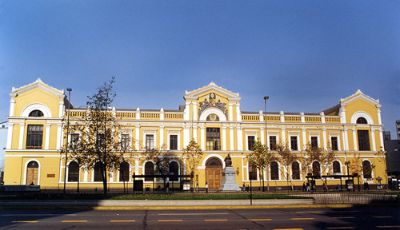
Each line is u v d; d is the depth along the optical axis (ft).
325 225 63.67
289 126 212.64
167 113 201.57
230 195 115.75
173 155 196.65
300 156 209.77
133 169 191.93
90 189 184.75
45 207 93.30
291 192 166.09
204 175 197.26
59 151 185.26
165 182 176.04
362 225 63.77
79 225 62.75
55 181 183.83
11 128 185.16
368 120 222.28
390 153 312.71
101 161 138.00
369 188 212.02
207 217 74.74
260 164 190.08
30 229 58.34
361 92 223.51
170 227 60.80
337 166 213.87
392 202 106.52
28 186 161.07
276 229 59.21
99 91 144.66
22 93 189.78
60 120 188.85
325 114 239.30
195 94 204.64
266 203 102.89
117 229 58.65
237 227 61.05
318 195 133.69
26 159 183.93
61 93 192.34
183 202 99.76
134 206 94.48
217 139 204.03
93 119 141.79
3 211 86.48
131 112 197.88
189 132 200.75
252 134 208.13
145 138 197.47
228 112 206.59
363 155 216.95
